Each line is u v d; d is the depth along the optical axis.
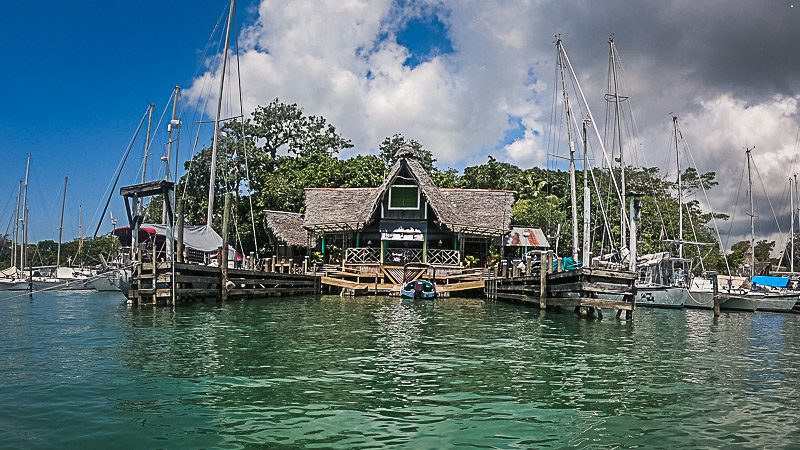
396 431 7.11
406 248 39.75
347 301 27.61
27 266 54.28
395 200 37.53
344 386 9.26
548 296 22.52
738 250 66.81
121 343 12.87
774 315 27.62
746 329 20.03
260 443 6.62
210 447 6.47
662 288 29.66
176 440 6.68
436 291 31.39
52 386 8.96
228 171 44.91
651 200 51.34
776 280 34.66
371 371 10.41
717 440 7.13
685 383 10.13
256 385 9.22
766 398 9.23
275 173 49.44
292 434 6.93
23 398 8.28
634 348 13.84
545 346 13.70
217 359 11.24
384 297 31.02
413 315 20.67
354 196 41.19
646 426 7.59
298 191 47.06
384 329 16.30
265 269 30.78
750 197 40.69
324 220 39.81
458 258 37.12
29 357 11.20
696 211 57.66
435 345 13.52
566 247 50.53
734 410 8.47
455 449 6.54
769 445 6.99
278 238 40.66
